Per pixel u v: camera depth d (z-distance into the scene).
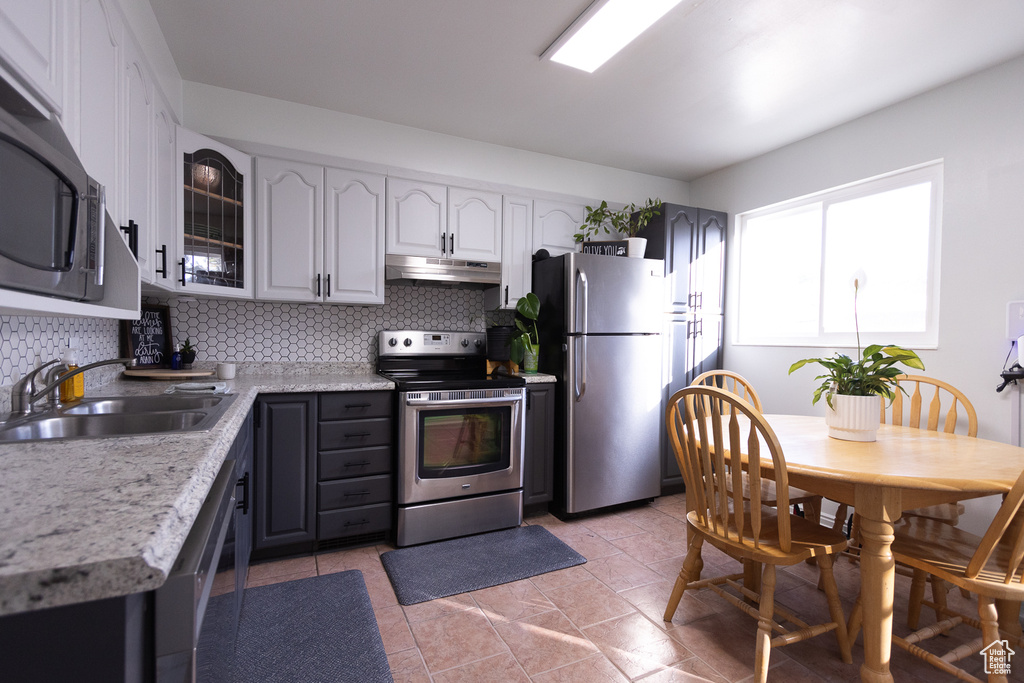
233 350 2.70
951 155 2.36
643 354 3.06
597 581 2.13
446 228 2.95
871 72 2.29
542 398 2.90
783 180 3.22
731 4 1.83
